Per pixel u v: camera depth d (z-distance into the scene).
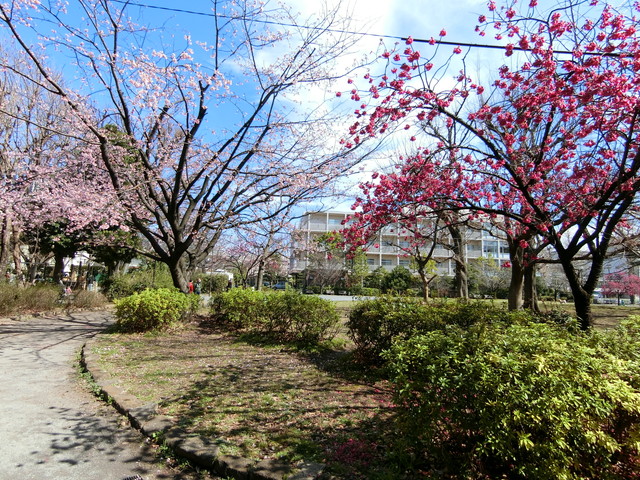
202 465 2.95
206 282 30.62
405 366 2.71
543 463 2.15
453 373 2.50
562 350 2.44
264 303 8.27
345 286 32.62
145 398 4.29
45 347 7.39
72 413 4.00
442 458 2.56
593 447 2.17
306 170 10.38
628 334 3.29
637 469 2.25
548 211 6.15
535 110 5.30
